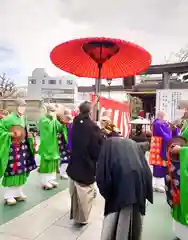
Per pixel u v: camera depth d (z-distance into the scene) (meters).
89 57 2.88
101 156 2.18
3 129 3.72
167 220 3.52
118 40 2.39
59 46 2.63
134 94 13.76
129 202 2.03
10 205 3.84
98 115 3.14
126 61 2.88
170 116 9.95
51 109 5.02
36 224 3.18
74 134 3.07
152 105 14.59
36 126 11.02
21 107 3.92
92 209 3.75
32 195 4.37
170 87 13.05
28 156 4.11
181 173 2.46
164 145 4.78
